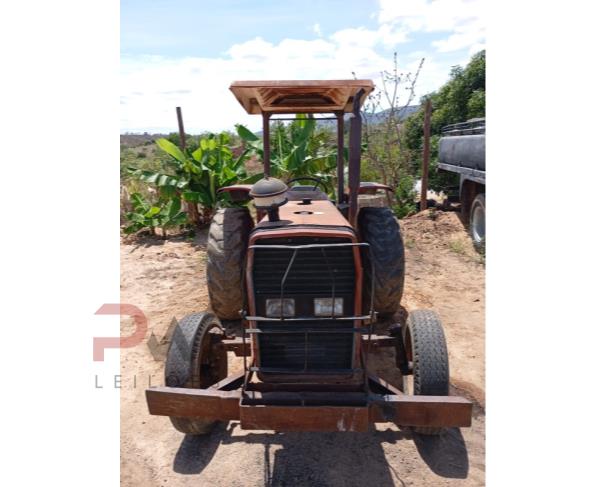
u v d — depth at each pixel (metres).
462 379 3.96
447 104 13.71
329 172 9.17
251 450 3.21
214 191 8.88
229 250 4.40
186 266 6.99
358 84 3.54
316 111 4.51
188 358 3.03
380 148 11.50
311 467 3.03
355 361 2.97
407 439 3.28
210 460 3.13
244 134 9.25
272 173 8.80
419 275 6.44
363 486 2.87
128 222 9.46
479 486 2.84
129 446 3.27
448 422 2.67
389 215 4.52
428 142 9.55
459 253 7.32
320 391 2.88
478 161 7.17
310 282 2.86
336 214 3.29
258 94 3.79
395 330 3.55
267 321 2.92
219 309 4.59
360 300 2.87
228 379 3.11
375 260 4.34
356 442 3.26
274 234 2.78
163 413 2.81
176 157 8.89
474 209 7.71
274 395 2.74
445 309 5.33
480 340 4.61
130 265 7.05
